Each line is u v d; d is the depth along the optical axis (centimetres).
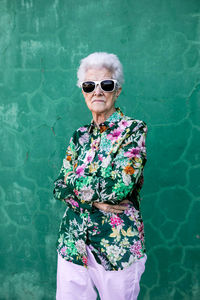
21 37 235
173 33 212
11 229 248
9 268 249
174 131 217
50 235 241
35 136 239
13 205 246
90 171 154
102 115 164
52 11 228
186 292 223
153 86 217
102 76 158
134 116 221
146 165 222
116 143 151
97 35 222
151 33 214
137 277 152
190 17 209
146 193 224
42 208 242
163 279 225
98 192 146
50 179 239
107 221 150
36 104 237
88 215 154
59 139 235
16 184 245
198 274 221
